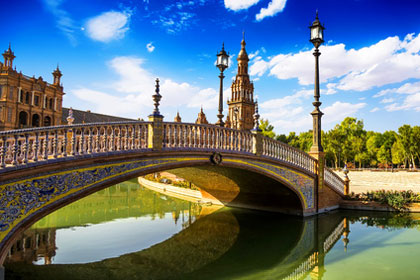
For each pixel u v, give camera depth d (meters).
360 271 8.73
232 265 9.52
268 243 11.81
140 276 8.40
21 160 7.10
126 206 19.17
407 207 16.66
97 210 17.64
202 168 14.45
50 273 8.28
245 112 69.50
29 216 6.22
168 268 9.09
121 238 11.89
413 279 8.07
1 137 5.80
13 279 7.79
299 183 15.06
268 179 13.85
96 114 57.78
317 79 16.19
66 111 61.41
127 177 8.27
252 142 12.57
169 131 9.58
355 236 12.41
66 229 13.10
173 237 12.33
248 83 71.06
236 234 12.96
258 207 17.97
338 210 17.42
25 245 10.80
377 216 15.90
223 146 11.38
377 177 39.25
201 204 20.12
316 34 15.52
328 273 8.65
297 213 15.88
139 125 8.79
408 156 62.34
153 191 26.92
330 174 17.44
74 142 7.13
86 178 7.30
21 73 50.81
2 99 48.25
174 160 9.61
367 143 71.25
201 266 9.34
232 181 16.97
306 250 10.94
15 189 6.01
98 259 9.55
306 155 15.59
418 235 12.48
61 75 59.12
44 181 6.48
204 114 63.44
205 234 12.89
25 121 51.94
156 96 9.23
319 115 16.50
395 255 10.12
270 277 8.54
